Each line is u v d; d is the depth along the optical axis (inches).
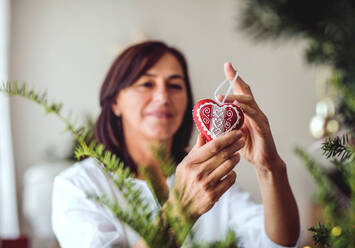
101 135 49.9
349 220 23.7
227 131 32.1
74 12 158.2
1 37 141.7
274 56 160.1
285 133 159.9
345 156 25.8
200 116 32.5
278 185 37.0
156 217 25.0
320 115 85.4
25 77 153.5
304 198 136.0
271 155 35.3
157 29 161.3
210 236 46.9
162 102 47.8
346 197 31.9
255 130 34.6
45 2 156.0
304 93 160.2
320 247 24.4
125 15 160.6
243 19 54.7
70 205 43.6
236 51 159.9
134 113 48.3
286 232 38.9
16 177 149.6
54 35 156.6
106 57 159.5
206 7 161.2
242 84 34.6
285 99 160.7
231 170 28.3
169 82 48.9
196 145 32.8
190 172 27.1
